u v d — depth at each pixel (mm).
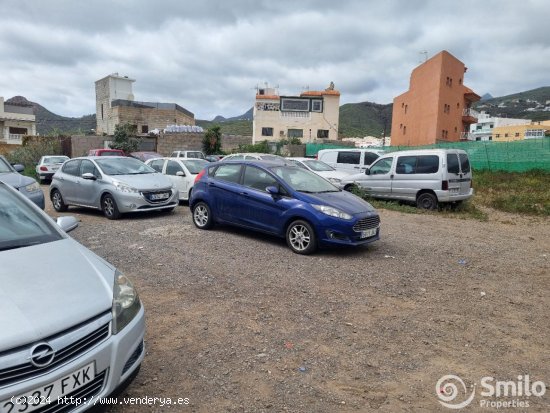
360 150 16328
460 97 43938
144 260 6305
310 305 4719
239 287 5230
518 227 10211
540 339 4039
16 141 51812
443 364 3539
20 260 2805
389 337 3998
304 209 6754
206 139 32781
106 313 2566
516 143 23047
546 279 5918
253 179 7734
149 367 3371
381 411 2898
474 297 5129
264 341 3850
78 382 2305
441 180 11836
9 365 2068
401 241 8102
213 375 3277
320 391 3105
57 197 11258
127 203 9516
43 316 2295
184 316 4355
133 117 45438
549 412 2934
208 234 8141
